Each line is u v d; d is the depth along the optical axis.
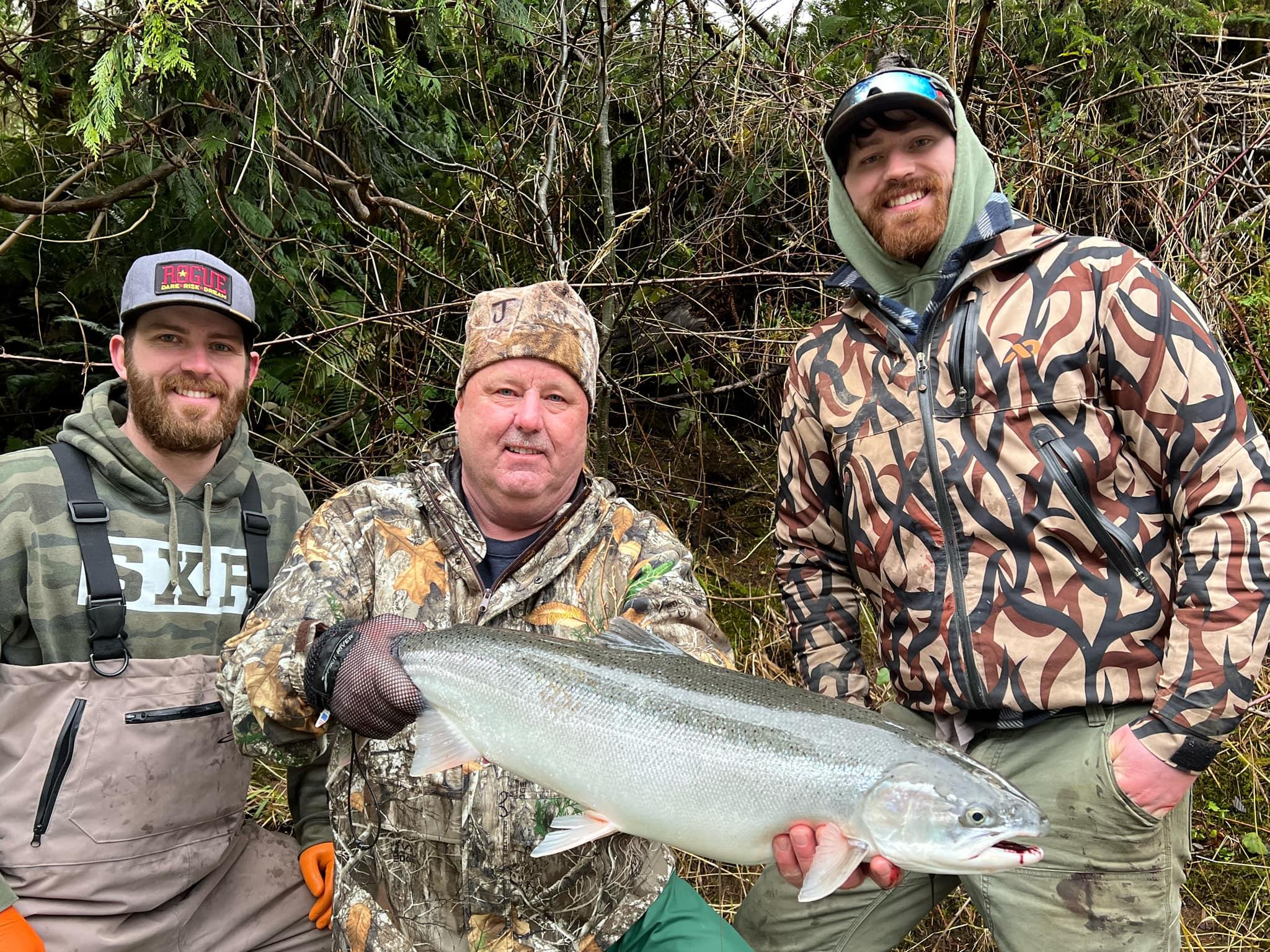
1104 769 1.10
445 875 1.11
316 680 1.05
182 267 1.29
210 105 1.75
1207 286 1.86
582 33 1.84
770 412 2.26
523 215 1.86
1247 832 1.64
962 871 0.95
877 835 0.97
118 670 1.24
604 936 1.13
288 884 1.39
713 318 2.19
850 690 1.33
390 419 1.94
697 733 1.01
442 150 2.13
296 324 2.10
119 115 1.76
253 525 1.37
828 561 1.35
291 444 1.99
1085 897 1.12
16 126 2.14
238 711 1.08
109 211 1.96
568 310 1.20
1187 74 2.13
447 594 1.18
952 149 1.21
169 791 1.26
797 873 1.01
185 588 1.31
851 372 1.25
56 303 2.10
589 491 1.24
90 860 1.21
